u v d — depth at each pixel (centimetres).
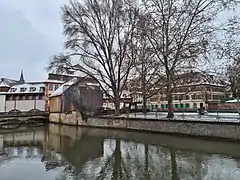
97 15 3806
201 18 2903
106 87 4106
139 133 3291
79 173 1541
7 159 1966
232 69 2634
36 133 3909
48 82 8031
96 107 4659
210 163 1691
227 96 5012
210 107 4888
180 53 2966
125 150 2245
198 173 1479
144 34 3080
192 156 1905
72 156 2055
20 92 8275
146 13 3141
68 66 3847
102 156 2030
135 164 1725
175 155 1958
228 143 2347
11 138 3297
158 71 3216
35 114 6612
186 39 2953
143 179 1393
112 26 3841
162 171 1537
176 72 3050
